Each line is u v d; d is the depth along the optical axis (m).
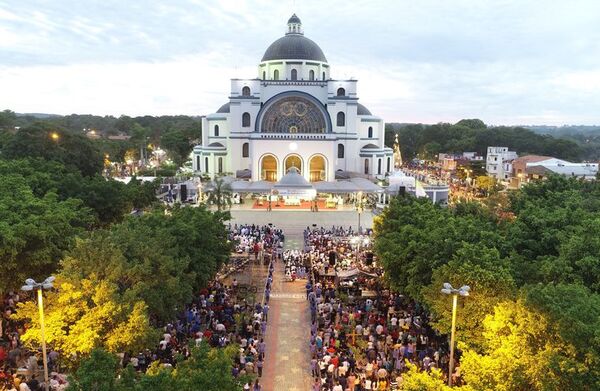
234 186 96.19
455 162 174.00
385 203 93.25
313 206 94.25
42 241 36.22
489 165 157.50
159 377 17.77
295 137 113.25
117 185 66.00
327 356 32.12
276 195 95.88
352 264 53.94
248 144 121.81
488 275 29.11
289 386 31.50
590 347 19.69
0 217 36.88
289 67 128.50
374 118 131.25
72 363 26.67
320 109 116.38
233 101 120.50
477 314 28.16
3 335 35.81
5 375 28.38
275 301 46.72
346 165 123.00
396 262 40.22
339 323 39.53
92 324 26.08
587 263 28.58
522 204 50.03
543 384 19.56
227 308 40.78
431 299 31.56
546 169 122.50
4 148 79.38
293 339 38.62
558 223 36.84
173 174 127.06
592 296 23.44
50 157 78.38
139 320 26.19
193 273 36.09
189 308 40.50
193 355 20.33
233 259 57.72
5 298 40.34
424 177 152.62
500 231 40.56
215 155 125.56
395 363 32.22
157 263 32.69
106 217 62.59
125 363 29.92
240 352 31.95
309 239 67.44
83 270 29.66
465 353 23.22
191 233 40.41
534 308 21.98
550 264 30.02
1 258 33.88
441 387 20.75
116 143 171.50
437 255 34.94
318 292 45.31
